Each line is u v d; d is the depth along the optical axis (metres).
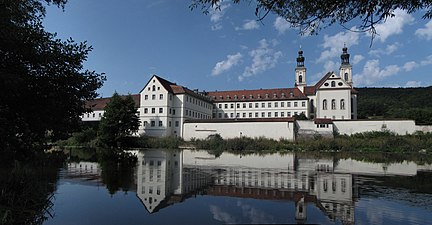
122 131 59.41
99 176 17.75
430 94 129.00
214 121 67.50
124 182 15.77
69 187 14.21
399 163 27.38
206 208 10.25
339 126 62.88
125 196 12.30
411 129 58.69
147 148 54.97
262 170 21.00
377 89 163.12
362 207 10.29
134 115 62.47
